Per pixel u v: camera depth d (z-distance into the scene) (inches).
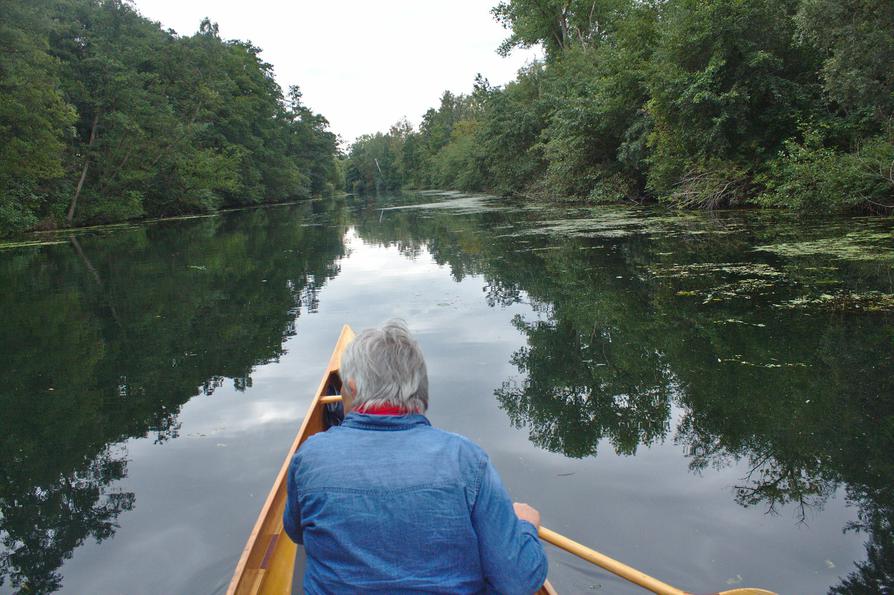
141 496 126.4
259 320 277.6
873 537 101.4
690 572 95.3
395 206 1350.9
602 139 853.8
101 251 591.5
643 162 762.8
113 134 1013.2
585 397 166.4
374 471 56.2
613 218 628.4
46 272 457.4
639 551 100.7
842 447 131.1
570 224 600.4
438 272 381.7
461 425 151.7
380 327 64.4
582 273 339.6
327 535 55.4
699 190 637.9
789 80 580.4
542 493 118.9
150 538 111.4
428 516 55.0
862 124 505.0
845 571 94.0
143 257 529.3
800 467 124.3
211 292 350.3
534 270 362.3
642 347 204.2
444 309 279.0
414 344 63.1
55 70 857.5
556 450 136.3
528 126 1147.9
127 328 272.7
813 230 422.9
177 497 125.3
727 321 223.1
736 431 141.1
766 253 348.5
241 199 1648.6
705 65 597.6
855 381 162.2
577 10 1192.2
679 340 207.3
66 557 107.0
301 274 404.5
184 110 1379.2
